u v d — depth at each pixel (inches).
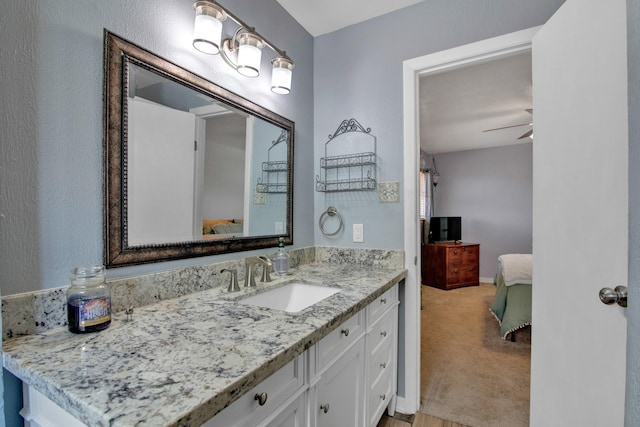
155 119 43.0
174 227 45.5
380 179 72.2
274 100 66.4
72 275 32.2
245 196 58.9
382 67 72.1
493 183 207.2
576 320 42.7
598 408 38.0
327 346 38.9
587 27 40.9
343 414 43.6
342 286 53.3
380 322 57.6
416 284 69.2
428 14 67.2
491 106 130.1
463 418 66.8
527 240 197.5
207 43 44.1
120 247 38.4
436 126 159.3
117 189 38.2
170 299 43.9
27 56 31.0
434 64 66.4
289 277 60.1
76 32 34.6
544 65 51.3
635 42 28.0
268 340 30.0
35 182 31.7
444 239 199.5
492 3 61.3
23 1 30.8
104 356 26.7
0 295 28.9
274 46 62.9
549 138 49.7
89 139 35.8
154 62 42.1
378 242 72.3
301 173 75.5
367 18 73.4
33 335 31.0
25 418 28.7
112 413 19.0
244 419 25.8
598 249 38.4
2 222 29.6
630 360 27.9
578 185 42.5
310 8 69.8
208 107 51.2
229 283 49.3
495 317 126.9
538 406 53.1
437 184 225.1
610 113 36.6
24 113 30.9
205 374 23.6
